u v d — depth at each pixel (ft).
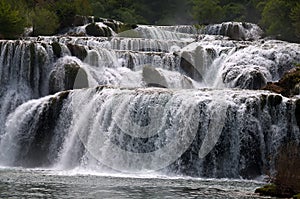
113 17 301.84
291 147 93.35
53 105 121.08
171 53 149.48
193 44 163.84
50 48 143.84
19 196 66.03
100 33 198.59
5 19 179.11
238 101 106.01
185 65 148.05
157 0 327.67
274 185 73.67
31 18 199.00
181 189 76.33
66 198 65.00
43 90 142.20
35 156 120.37
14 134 124.36
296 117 104.27
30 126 123.03
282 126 104.17
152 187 77.56
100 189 73.67
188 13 316.60
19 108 125.80
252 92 108.17
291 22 196.95
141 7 323.37
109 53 148.05
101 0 310.04
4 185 76.23
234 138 104.17
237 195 70.79
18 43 142.72
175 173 102.63
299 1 195.62
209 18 283.38
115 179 87.56
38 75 141.90
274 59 145.59
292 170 72.49
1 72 141.28
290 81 121.19
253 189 78.95
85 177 89.97
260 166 102.94
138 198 66.54
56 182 81.25
